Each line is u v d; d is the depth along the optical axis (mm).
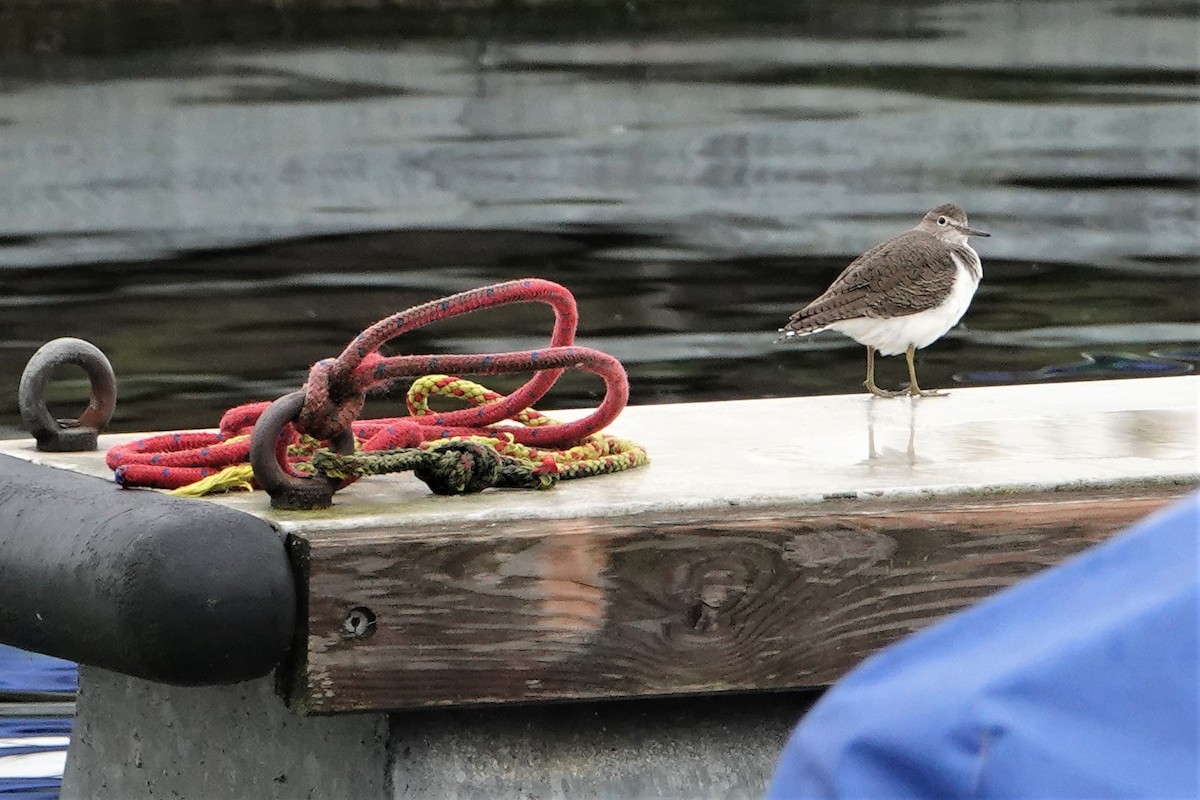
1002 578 6672
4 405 19453
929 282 9758
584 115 47344
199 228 30969
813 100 49438
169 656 5836
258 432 6406
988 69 55969
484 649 6203
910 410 9094
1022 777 2248
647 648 6359
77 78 55125
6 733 11109
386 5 68500
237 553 5910
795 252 28641
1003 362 21766
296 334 23000
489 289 7152
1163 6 73312
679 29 69750
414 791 6531
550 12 70938
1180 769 2217
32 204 33750
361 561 6066
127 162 39406
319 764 6754
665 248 29000
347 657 6082
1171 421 8539
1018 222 31312
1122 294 25578
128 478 6656
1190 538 2348
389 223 31328
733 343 22516
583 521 6367
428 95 51656
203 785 7254
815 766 2395
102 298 25078
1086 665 2283
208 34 64938
